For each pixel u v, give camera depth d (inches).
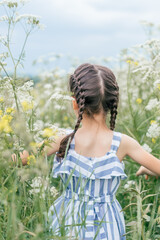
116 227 82.7
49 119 156.0
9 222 65.1
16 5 92.5
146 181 118.3
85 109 85.0
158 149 128.2
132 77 177.0
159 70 144.8
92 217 80.8
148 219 87.0
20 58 92.0
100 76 85.5
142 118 152.9
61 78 225.0
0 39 90.4
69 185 84.9
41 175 73.9
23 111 84.2
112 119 89.4
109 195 84.2
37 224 67.9
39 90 194.9
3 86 91.6
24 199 80.0
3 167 75.7
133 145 86.0
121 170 82.9
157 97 141.6
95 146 84.5
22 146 79.9
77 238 71.7
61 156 84.1
